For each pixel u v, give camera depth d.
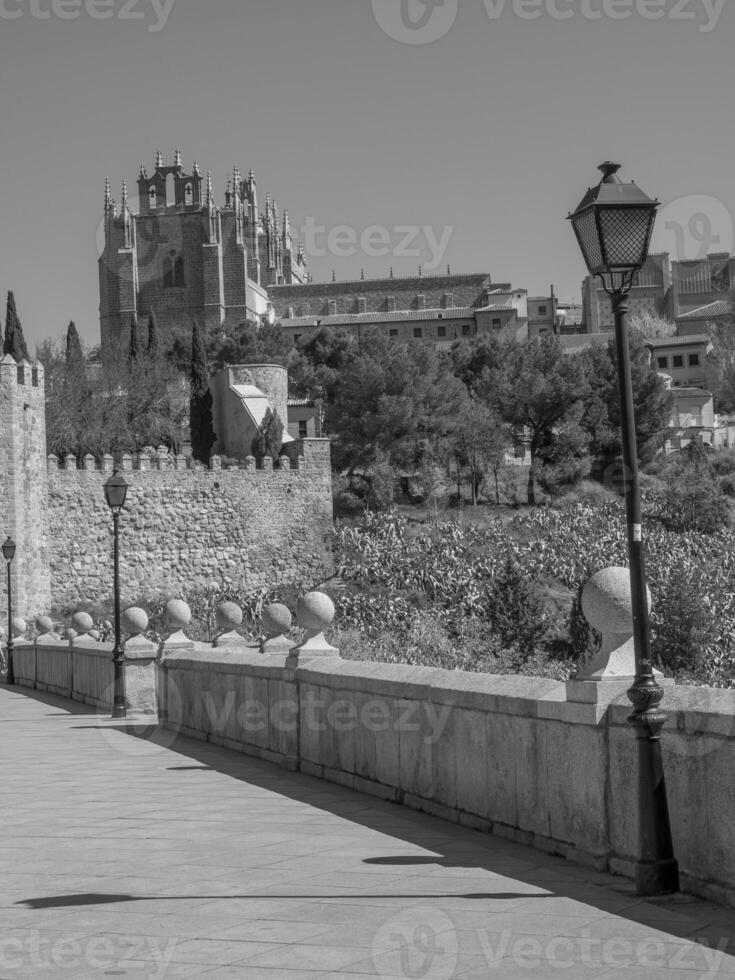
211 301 163.00
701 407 118.12
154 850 10.48
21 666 38.75
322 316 172.38
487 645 53.06
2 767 16.50
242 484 74.38
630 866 8.91
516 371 94.25
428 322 163.00
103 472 70.75
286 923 7.93
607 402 91.38
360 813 12.07
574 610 55.06
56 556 69.06
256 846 10.52
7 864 10.05
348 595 65.12
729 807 8.06
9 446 64.44
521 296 166.00
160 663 21.84
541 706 10.02
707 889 8.26
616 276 8.84
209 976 6.86
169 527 72.44
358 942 7.45
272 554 74.62
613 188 8.78
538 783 10.12
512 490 90.94
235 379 94.75
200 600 69.00
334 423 92.25
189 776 15.11
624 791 9.03
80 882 9.31
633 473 8.72
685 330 153.38
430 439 89.75
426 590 65.94
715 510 77.94
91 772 15.77
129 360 106.62
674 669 51.34
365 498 84.50
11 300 88.69
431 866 9.52
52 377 91.44
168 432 97.62
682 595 52.94
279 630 19.11
